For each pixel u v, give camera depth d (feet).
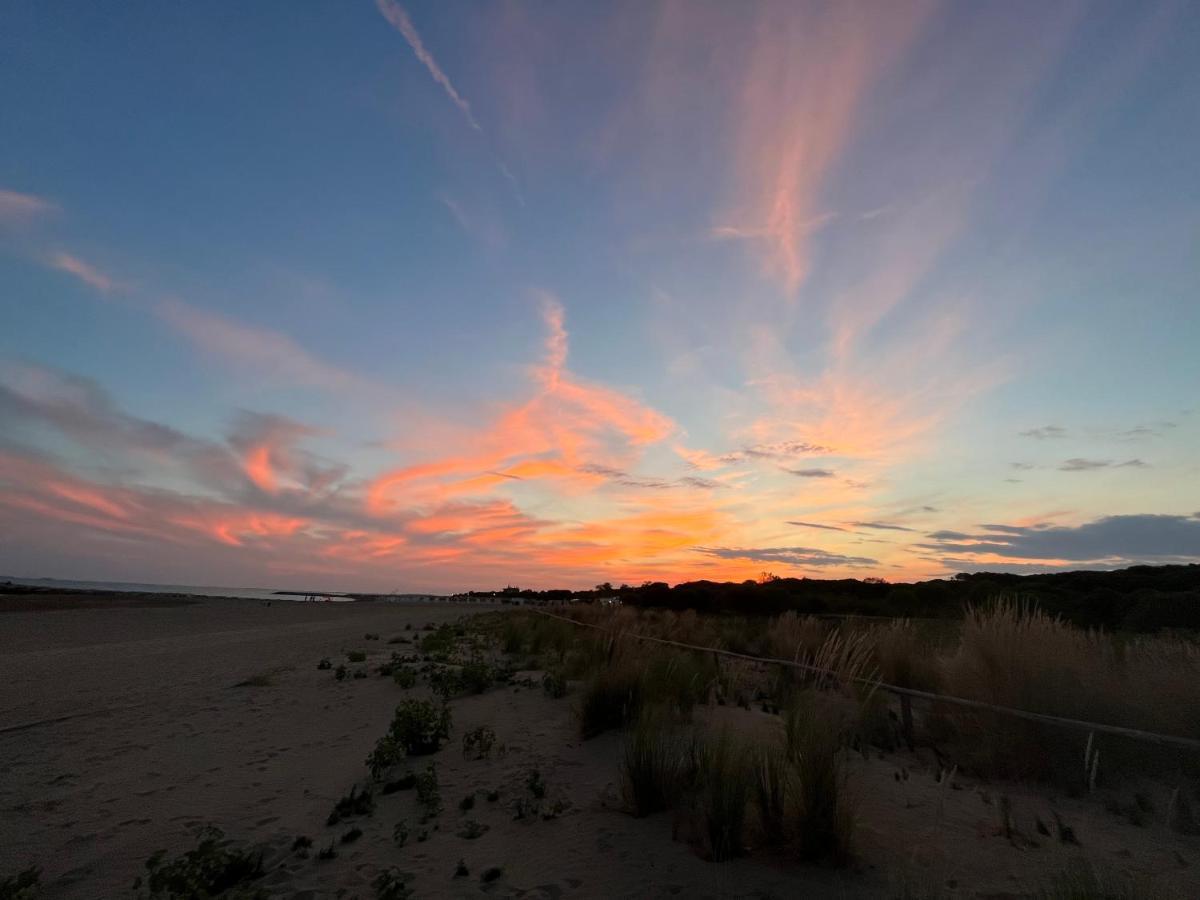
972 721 19.83
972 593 74.79
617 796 17.43
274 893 12.92
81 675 43.60
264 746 24.89
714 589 130.31
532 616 88.07
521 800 17.38
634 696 23.99
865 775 17.98
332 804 18.31
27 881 13.34
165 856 14.98
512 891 12.62
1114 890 10.80
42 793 19.57
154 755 23.72
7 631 76.95
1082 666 19.57
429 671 40.83
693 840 14.19
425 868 13.88
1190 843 13.30
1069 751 17.75
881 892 11.57
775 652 39.19
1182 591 64.69
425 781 18.37
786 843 13.70
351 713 30.50
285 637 76.23
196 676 43.04
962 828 14.34
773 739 19.40
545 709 28.76
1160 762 17.03
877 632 31.86
